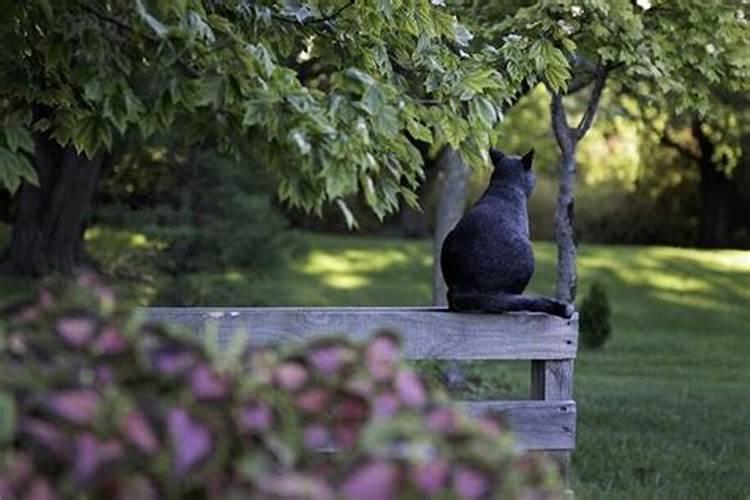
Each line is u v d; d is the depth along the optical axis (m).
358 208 49.03
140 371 4.77
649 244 52.12
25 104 9.65
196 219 28.88
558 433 9.95
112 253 32.25
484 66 11.02
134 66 8.68
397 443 4.54
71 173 32.34
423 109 9.45
